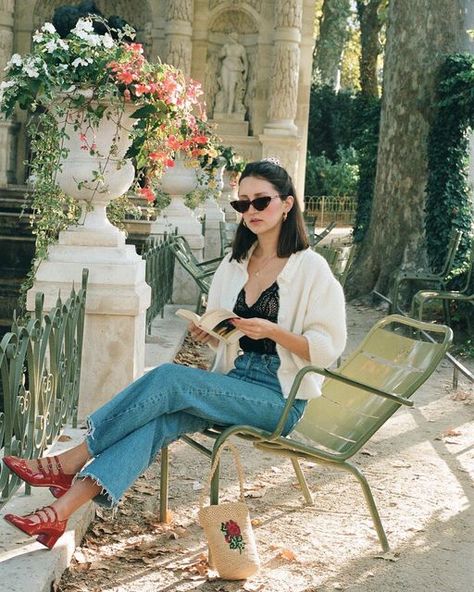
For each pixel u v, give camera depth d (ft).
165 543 13.41
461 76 41.65
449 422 21.56
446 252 42.06
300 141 64.69
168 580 12.14
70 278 17.70
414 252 43.19
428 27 43.19
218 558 12.12
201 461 17.69
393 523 14.66
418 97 43.29
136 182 20.70
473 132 43.55
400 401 12.71
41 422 14.62
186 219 36.73
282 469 17.38
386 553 13.42
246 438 12.84
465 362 28.89
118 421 11.82
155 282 28.99
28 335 12.99
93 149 17.71
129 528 13.88
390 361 14.17
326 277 12.63
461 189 42.50
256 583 12.21
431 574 12.78
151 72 17.43
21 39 60.34
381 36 101.60
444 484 16.81
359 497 15.93
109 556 12.76
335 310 12.57
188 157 30.37
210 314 12.42
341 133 109.91
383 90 45.70
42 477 11.89
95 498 11.66
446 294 26.99
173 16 60.34
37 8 60.44
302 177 65.10
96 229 18.16
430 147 42.96
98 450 11.90
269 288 12.73
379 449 19.10
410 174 43.52
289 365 12.59
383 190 44.60
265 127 61.00
